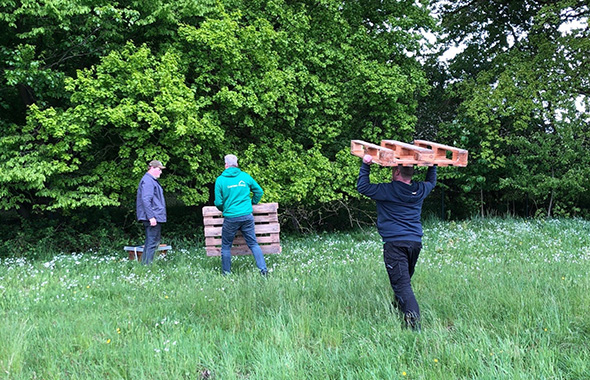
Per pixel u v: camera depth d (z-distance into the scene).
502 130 15.62
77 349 4.07
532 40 15.65
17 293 6.04
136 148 10.02
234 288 5.96
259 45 10.59
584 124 15.14
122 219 12.36
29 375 3.45
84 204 10.27
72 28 9.73
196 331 4.40
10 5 8.74
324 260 8.42
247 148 11.63
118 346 4.06
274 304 5.19
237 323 4.66
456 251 9.30
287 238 11.98
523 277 6.26
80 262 8.33
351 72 12.42
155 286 6.51
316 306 5.08
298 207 12.77
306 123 12.05
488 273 6.68
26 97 10.32
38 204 10.82
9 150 9.17
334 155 13.51
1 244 9.91
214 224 8.17
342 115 12.24
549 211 15.07
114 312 5.17
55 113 8.91
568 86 14.73
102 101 9.20
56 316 5.02
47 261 8.74
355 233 12.84
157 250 8.79
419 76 13.46
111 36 9.84
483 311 4.81
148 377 3.42
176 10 10.50
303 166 11.55
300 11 12.07
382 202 4.79
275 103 11.37
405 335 4.18
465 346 3.79
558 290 5.52
